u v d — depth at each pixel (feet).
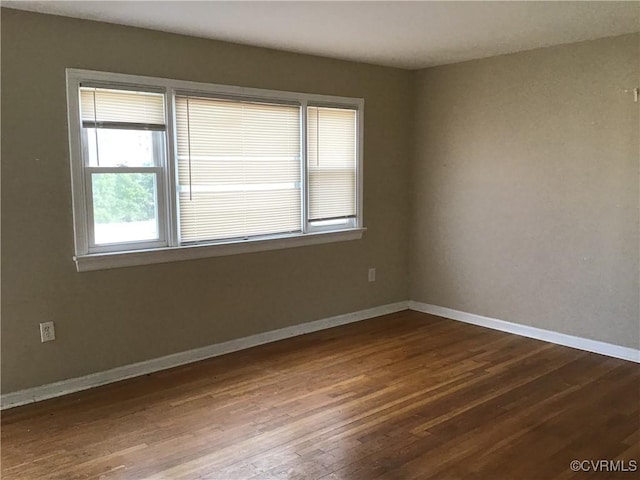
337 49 13.84
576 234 13.76
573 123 13.56
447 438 9.34
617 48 12.64
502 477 8.19
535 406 10.59
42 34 10.46
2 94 10.16
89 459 8.68
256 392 11.27
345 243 16.03
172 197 12.35
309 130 14.80
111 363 11.89
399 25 11.44
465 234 16.20
